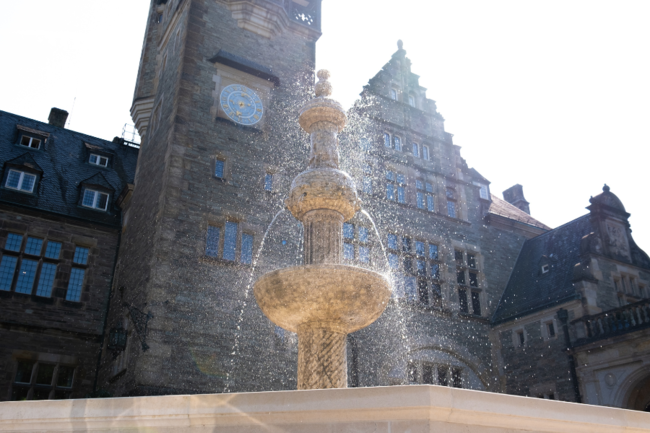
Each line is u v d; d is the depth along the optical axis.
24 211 20.83
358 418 5.13
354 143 22.48
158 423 5.50
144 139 22.64
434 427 4.92
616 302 20.36
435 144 25.00
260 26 21.97
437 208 23.64
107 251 21.70
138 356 15.19
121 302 18.70
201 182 18.09
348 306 7.87
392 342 19.48
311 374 7.96
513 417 5.36
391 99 24.67
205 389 15.37
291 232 18.91
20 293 19.61
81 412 5.71
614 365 17.89
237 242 17.86
